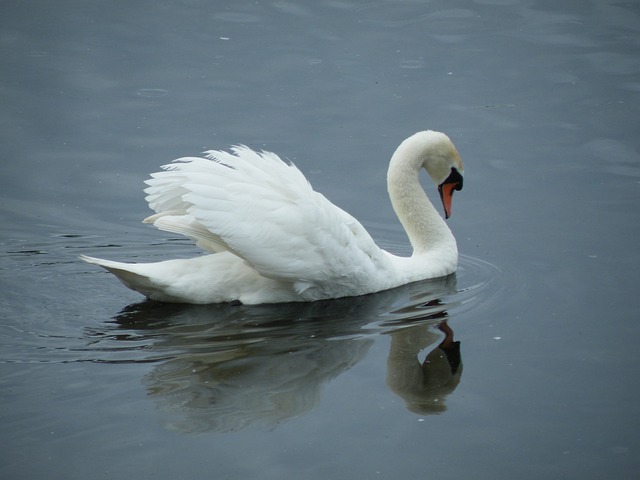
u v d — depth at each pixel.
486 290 15.09
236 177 14.16
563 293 14.79
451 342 13.34
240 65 23.11
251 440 10.93
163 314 13.95
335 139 20.19
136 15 25.52
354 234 15.09
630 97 21.83
